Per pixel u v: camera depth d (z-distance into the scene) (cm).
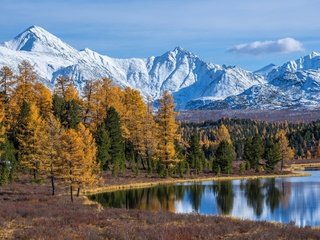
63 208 4481
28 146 7519
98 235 2822
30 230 2981
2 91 8331
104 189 7675
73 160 5853
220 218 3969
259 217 5059
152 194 7225
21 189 6488
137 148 9519
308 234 2866
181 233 2880
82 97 9162
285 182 9462
